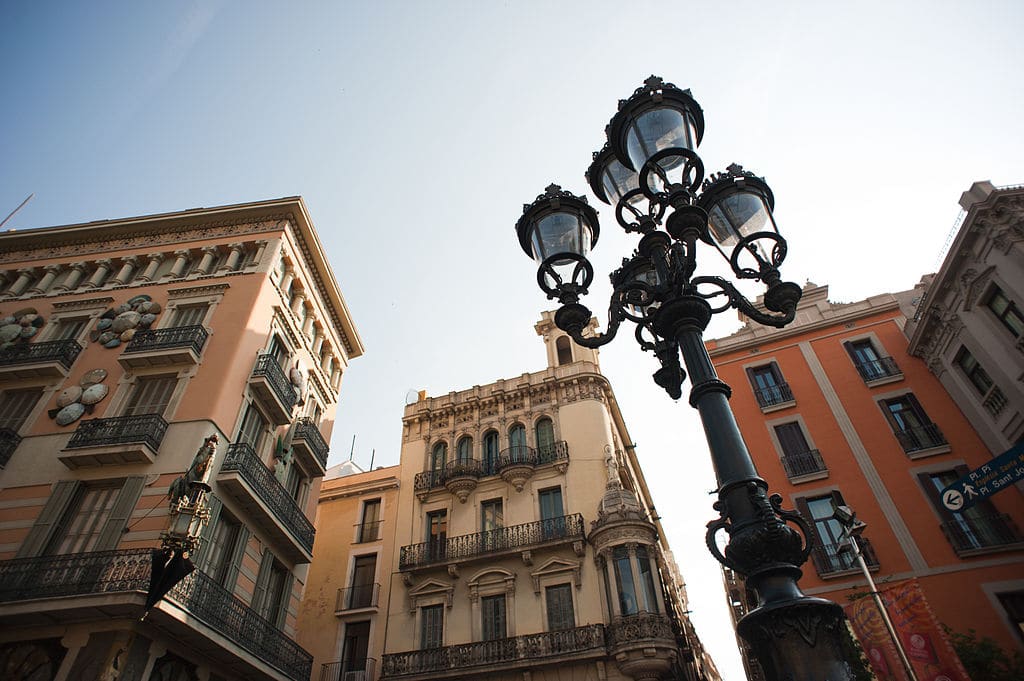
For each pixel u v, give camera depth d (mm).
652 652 19766
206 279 21703
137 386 18484
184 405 17562
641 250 5926
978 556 18922
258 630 17031
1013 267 18641
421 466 28922
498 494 26359
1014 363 19062
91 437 16484
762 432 23984
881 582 19141
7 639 13117
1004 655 15867
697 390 4691
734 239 5836
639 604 21078
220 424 17500
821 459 22547
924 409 22734
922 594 16812
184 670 14805
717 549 3953
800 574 3723
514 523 25234
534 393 29328
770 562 3693
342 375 28484
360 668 23547
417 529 26672
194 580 14500
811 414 23859
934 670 15570
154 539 14688
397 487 28469
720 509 4105
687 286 5309
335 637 24406
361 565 26594
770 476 22734
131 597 12898
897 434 22297
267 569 19016
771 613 3408
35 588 13227
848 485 21688
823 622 3363
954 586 18734
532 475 26344
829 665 3211
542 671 21047
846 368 24719
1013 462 13133
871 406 23391
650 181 5688
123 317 20156
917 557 19562
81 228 23891
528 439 27828
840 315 26203
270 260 22000
